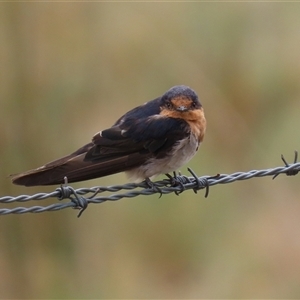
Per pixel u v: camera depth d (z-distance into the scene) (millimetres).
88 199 7129
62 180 7758
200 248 14742
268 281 14086
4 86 14398
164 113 8594
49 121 14570
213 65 15828
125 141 8336
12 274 14773
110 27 15008
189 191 15000
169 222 14828
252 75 16031
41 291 14609
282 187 15500
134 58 15195
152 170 8414
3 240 14820
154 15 15492
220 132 15680
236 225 15000
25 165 14531
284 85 16188
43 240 14914
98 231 14930
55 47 14531
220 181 7953
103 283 14438
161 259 14672
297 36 16125
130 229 14867
